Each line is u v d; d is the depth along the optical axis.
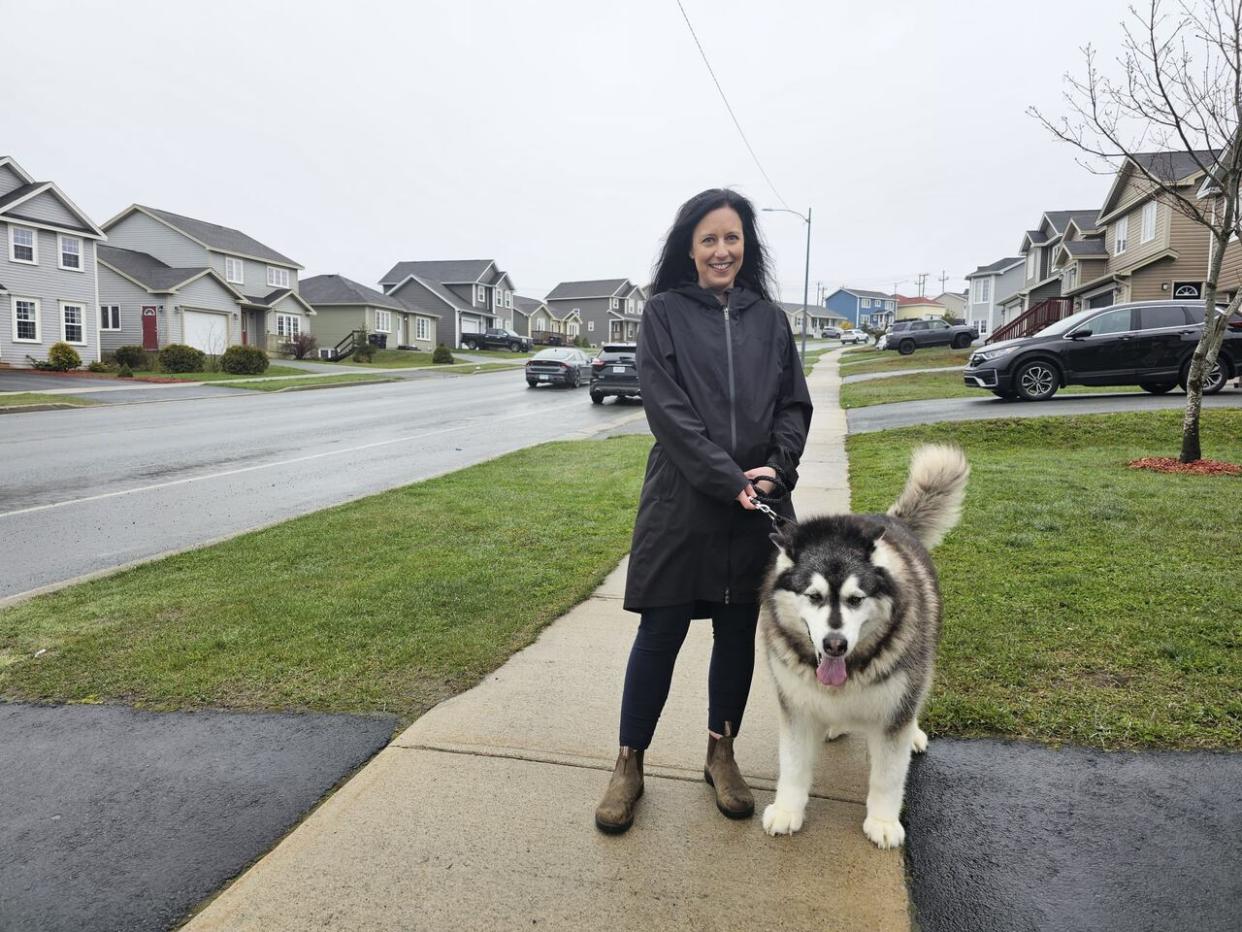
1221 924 2.29
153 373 33.53
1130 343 14.88
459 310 66.44
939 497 3.58
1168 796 2.88
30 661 4.33
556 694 3.85
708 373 2.88
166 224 44.03
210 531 7.61
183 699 3.87
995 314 65.50
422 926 2.35
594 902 2.44
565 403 22.75
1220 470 8.05
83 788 3.12
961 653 4.03
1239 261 25.28
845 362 37.53
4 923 2.39
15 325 31.86
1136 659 3.85
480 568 5.91
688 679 4.05
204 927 2.35
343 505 8.25
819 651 2.51
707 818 2.88
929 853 2.66
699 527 2.82
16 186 32.28
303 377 33.56
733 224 2.98
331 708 3.76
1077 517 6.32
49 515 8.26
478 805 2.95
